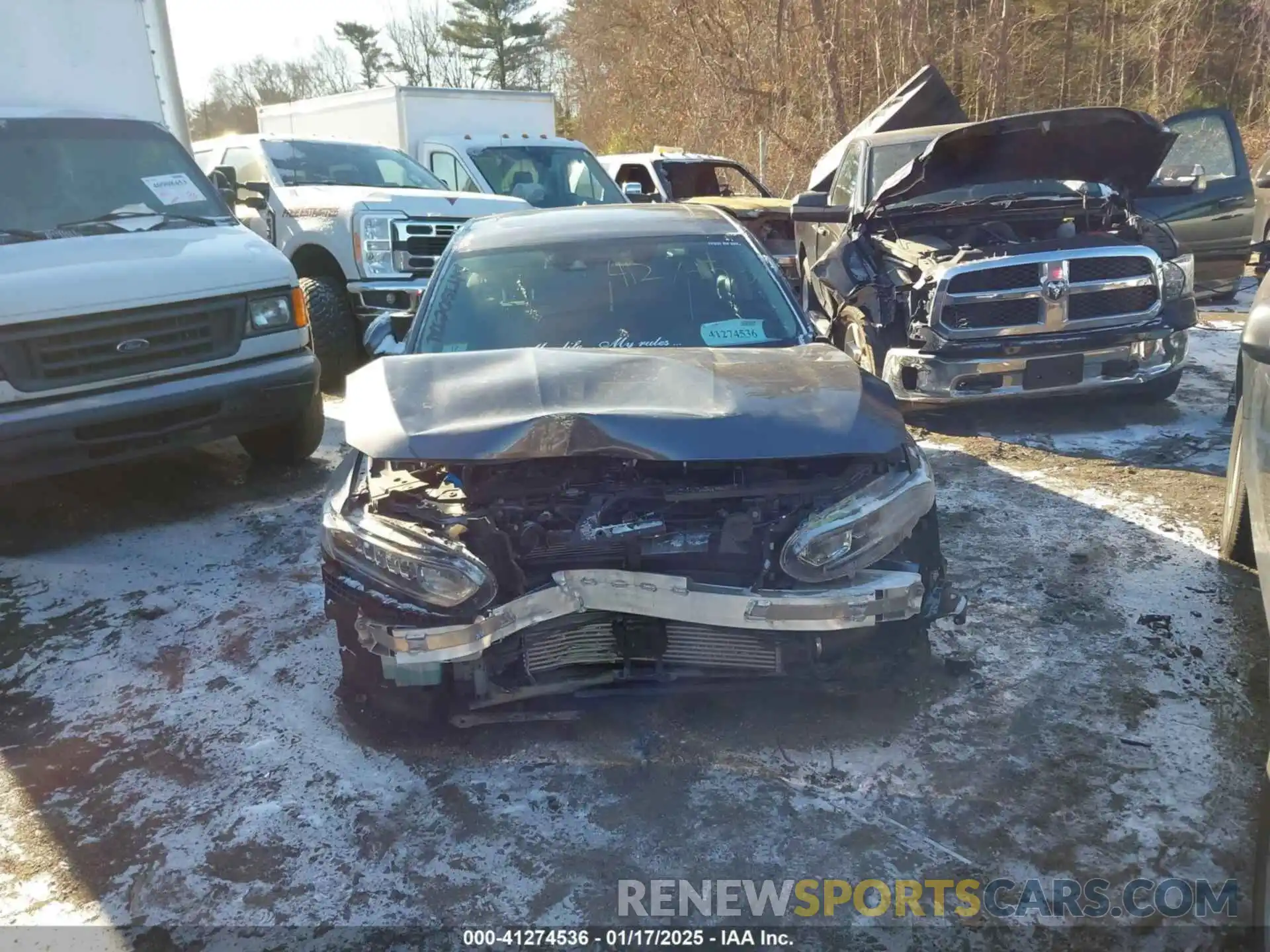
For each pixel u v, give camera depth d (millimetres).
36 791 3100
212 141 10039
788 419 2873
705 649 3020
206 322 5191
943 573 3154
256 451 6215
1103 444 5910
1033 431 6234
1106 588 4039
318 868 2693
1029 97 21625
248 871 2695
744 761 3041
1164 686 3322
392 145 11398
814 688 3070
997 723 3166
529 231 4445
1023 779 2889
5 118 5754
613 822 2809
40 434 4668
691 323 3896
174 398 5031
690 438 2775
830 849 2662
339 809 2930
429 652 2807
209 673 3764
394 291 7770
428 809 2904
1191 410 6500
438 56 47625
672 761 3061
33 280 4691
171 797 3033
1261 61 21391
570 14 32656
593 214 4719
